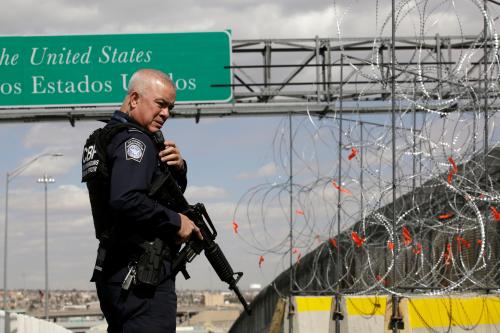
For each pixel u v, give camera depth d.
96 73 60.19
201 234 12.31
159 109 11.97
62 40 60.03
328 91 59.06
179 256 12.05
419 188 27.70
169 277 11.95
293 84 59.56
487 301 24.11
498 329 24.05
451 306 23.86
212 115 60.53
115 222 11.73
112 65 60.28
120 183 11.38
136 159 11.48
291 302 27.44
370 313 24.39
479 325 23.92
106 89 60.06
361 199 29.81
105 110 60.03
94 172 11.66
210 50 60.47
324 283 32.75
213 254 12.52
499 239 29.36
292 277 34.78
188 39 60.47
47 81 59.97
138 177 11.43
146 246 11.73
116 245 11.76
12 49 59.94
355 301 24.56
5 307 120.38
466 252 30.09
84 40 60.19
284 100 60.88
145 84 11.95
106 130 11.73
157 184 11.77
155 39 60.31
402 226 28.11
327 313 27.41
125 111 12.07
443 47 58.91
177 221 11.79
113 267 11.80
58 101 59.97
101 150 11.65
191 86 60.28
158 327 11.77
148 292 11.73
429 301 23.83
